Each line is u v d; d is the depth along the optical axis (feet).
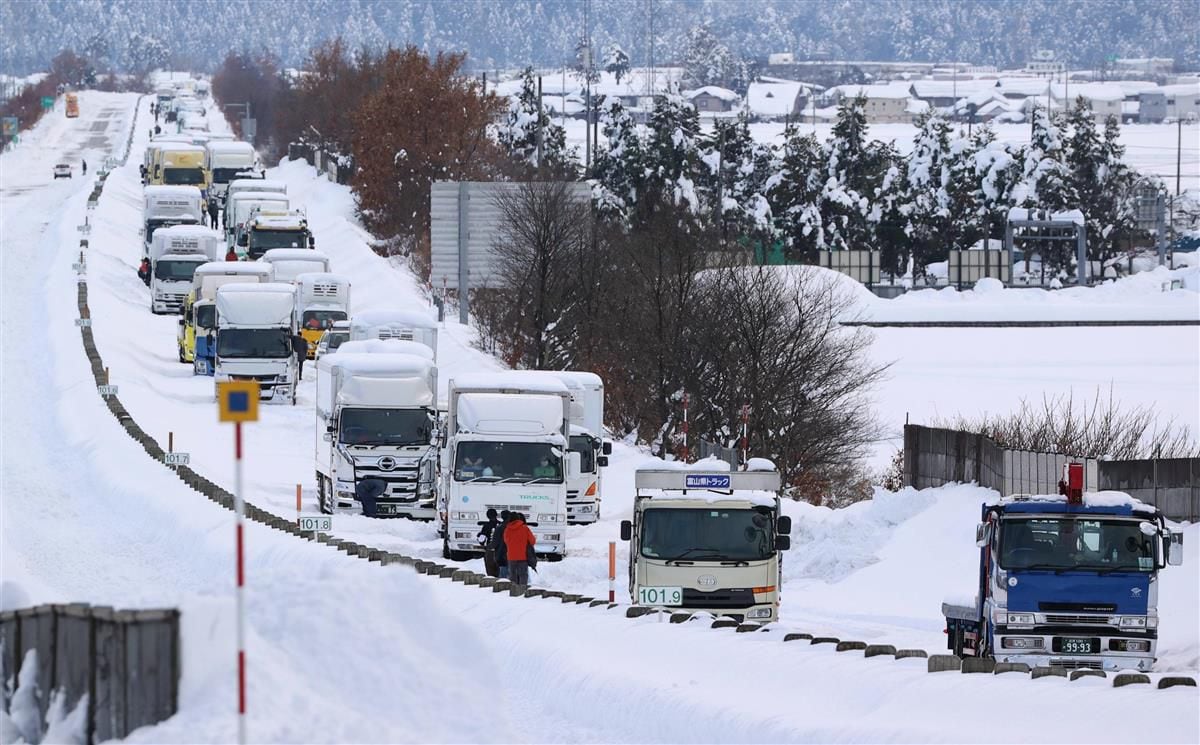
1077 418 608.60
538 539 426.51
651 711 212.84
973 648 290.15
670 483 328.70
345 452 487.61
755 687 222.48
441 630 143.54
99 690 132.36
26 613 138.62
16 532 424.05
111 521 446.60
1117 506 277.03
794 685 221.87
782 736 193.36
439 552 436.76
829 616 356.79
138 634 130.41
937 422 620.90
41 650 138.21
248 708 127.54
